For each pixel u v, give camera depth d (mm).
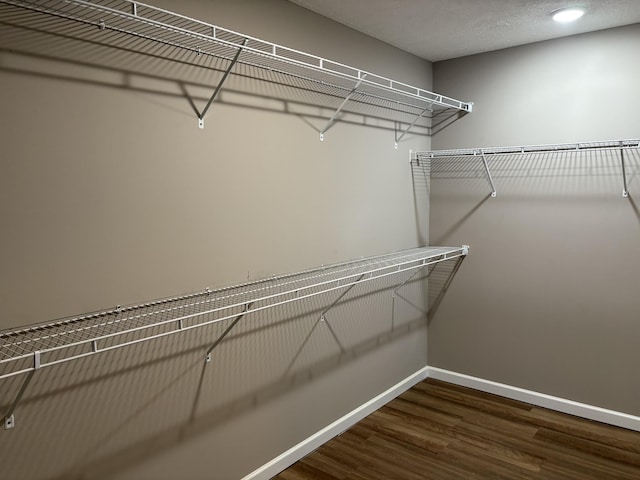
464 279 3238
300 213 2311
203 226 1871
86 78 1495
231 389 2035
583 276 2770
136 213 1652
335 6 2252
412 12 2334
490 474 2227
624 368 2672
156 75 1682
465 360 3279
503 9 2301
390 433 2625
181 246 1799
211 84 1864
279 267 2213
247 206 2043
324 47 2381
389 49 2848
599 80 2643
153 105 1679
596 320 2744
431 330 3426
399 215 3047
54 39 1416
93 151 1523
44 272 1431
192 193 1823
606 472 2238
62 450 1511
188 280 1832
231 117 1948
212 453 1979
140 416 1714
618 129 2605
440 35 2693
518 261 3000
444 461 2338
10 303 1365
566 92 2758
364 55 2652
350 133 2598
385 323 2984
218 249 1936
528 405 2979
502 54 2973
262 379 2174
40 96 1394
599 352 2746
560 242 2834
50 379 1462
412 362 3293
